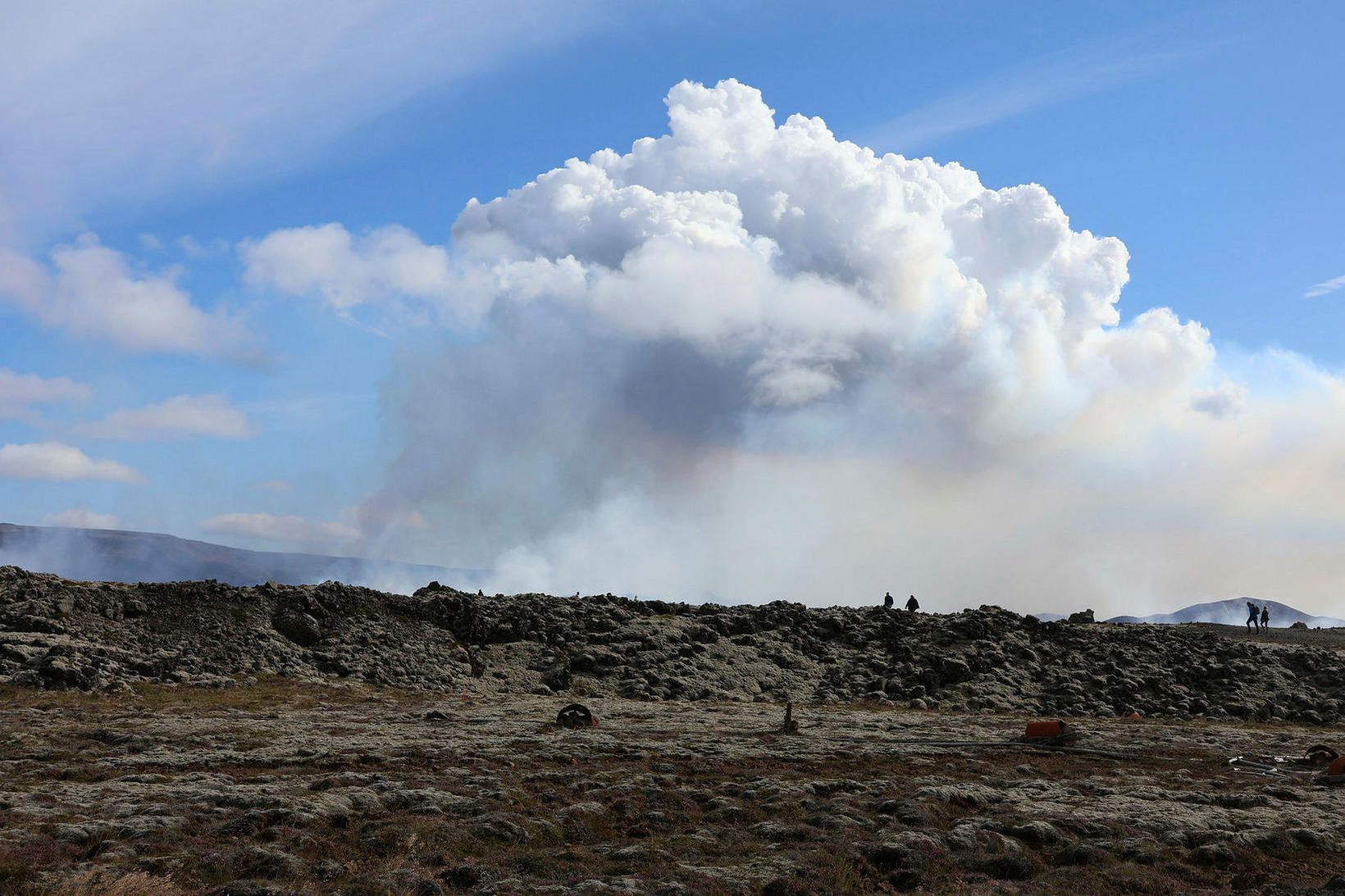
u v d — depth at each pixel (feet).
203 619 234.58
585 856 82.53
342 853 80.59
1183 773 134.31
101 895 65.57
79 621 224.33
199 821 87.86
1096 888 80.28
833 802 105.40
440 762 124.26
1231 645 268.62
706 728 167.73
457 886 74.43
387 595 265.13
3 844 75.77
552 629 261.03
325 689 208.95
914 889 79.00
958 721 192.65
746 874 78.33
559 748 138.31
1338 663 255.29
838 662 256.73
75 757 121.90
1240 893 79.66
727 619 274.77
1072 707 226.79
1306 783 128.16
